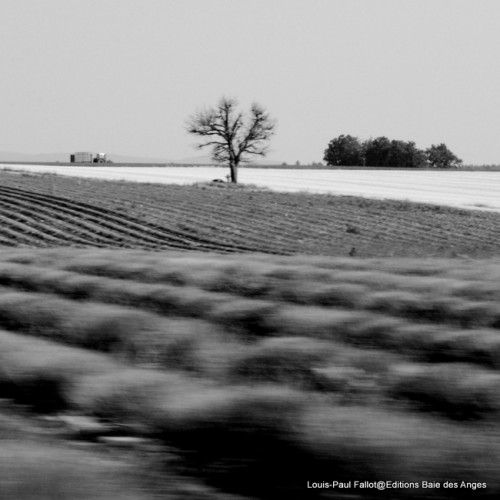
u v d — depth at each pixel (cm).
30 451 1076
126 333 1722
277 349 1540
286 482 1034
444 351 1556
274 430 1112
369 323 1736
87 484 947
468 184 18075
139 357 1606
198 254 3181
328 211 9825
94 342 1731
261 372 1455
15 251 3403
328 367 1443
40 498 899
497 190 15875
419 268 2530
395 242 7394
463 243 7456
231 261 2728
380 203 11056
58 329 1831
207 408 1197
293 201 10925
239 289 2244
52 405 1394
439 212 10200
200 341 1652
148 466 1080
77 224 8188
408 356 1556
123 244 7050
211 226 8244
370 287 2186
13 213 8756
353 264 2658
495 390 1253
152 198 10650
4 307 2016
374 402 1272
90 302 2173
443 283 2192
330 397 1292
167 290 2181
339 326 1733
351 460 1021
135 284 2312
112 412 1290
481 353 1526
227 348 1603
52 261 2897
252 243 7175
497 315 1836
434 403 1258
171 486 1003
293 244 7131
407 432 1084
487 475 971
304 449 1056
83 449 1163
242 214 9256
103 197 10512
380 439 1055
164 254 3155
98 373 1448
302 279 2330
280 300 2109
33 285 2422
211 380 1438
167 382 1370
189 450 1163
